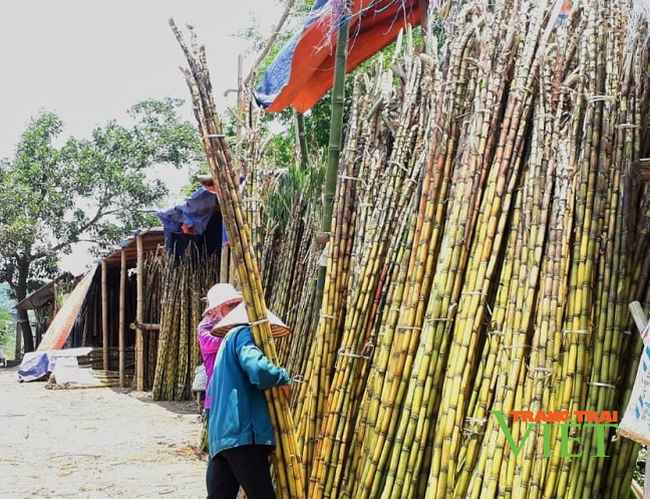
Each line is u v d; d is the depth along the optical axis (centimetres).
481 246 367
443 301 371
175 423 970
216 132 375
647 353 277
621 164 346
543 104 368
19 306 2509
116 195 2905
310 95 678
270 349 383
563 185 353
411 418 368
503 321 359
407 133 431
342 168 459
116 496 583
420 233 391
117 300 1803
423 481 367
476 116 382
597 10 357
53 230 2856
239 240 379
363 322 420
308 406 430
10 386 1524
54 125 2928
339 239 446
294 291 545
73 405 1173
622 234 340
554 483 332
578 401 335
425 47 452
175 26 370
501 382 349
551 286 346
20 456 747
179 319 1236
